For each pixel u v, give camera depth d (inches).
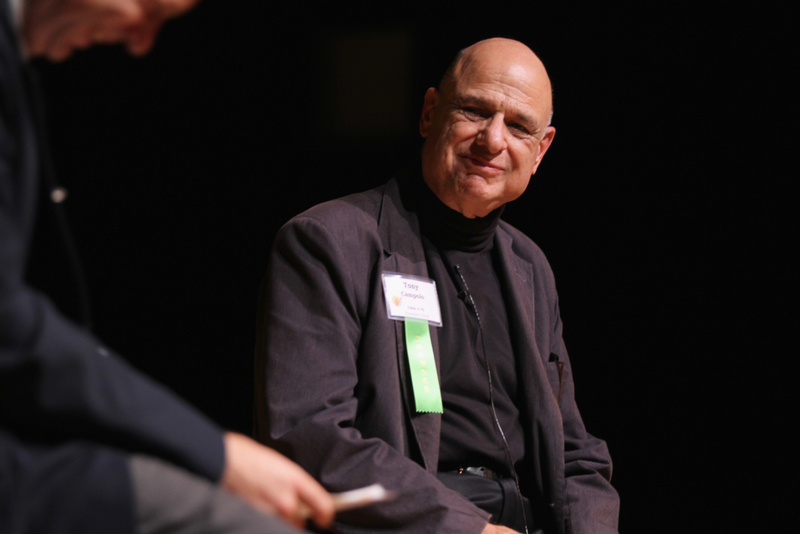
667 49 351.6
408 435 184.9
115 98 348.5
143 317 362.6
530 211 376.8
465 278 207.5
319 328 180.4
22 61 87.3
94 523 78.5
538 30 352.5
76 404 82.0
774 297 350.6
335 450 168.1
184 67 350.3
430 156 204.7
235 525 83.1
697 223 359.3
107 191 355.6
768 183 349.4
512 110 198.2
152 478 82.3
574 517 208.4
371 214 202.7
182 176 360.8
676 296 362.6
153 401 87.8
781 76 342.0
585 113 362.3
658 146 359.6
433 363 189.5
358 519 168.9
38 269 116.1
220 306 367.6
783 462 345.7
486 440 195.9
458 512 166.7
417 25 350.0
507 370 204.4
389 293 190.1
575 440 224.1
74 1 90.8
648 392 363.9
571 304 373.4
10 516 77.2
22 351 80.0
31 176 84.6
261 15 350.3
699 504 354.6
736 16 342.3
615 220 367.9
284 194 366.0
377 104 357.1
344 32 353.7
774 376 349.4
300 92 357.7
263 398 178.5
